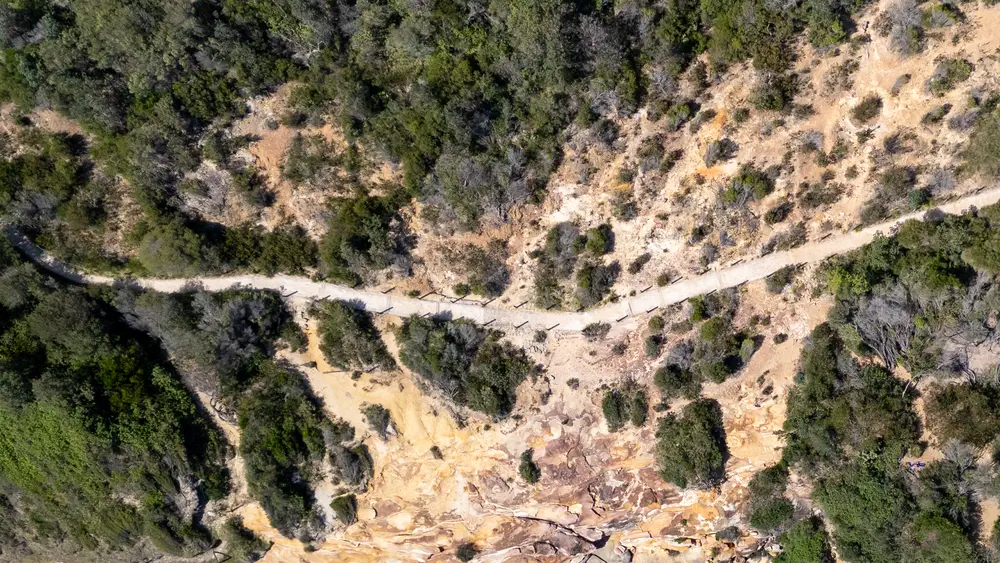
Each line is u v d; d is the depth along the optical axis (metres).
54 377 45.88
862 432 46.59
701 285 47.03
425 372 47.56
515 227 47.03
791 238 46.06
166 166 45.50
